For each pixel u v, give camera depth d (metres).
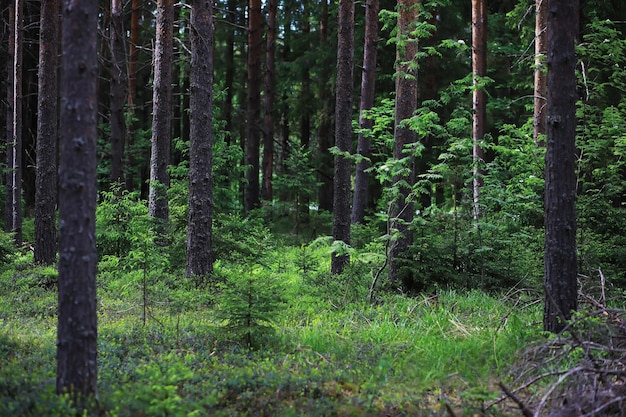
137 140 28.28
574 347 5.98
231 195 17.55
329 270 13.70
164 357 6.91
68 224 5.15
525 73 19.83
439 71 21.06
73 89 5.12
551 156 7.43
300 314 9.59
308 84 26.06
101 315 9.49
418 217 11.20
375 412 5.58
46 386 5.35
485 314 9.15
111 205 14.31
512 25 17.94
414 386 6.41
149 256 10.21
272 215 22.50
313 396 5.96
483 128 17.11
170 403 4.96
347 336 8.20
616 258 10.74
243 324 7.55
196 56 12.07
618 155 12.02
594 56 12.56
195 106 12.07
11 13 20.67
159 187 14.53
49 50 14.45
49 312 9.73
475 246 11.18
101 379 6.02
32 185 30.05
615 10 15.96
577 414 4.98
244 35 29.58
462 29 21.31
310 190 21.94
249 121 23.44
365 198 18.05
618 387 5.24
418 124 10.80
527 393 6.00
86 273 5.19
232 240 13.34
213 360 6.92
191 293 10.90
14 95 19.33
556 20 7.36
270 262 13.33
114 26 21.50
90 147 5.21
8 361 6.52
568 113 7.35
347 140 12.86
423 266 10.88
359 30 21.53
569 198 7.35
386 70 21.62
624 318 7.39
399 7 11.54
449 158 11.34
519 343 7.33
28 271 13.30
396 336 8.04
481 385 6.30
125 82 29.73
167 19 15.12
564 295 7.32
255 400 5.74
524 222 12.41
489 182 12.03
